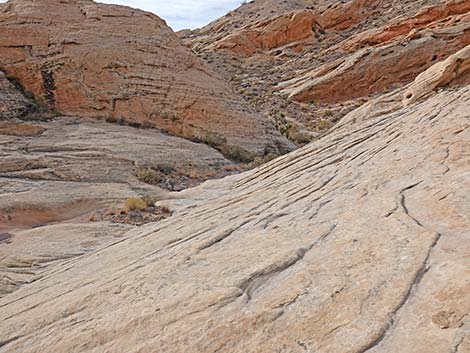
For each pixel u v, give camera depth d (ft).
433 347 8.84
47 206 43.37
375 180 20.81
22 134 63.77
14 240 34.27
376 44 173.37
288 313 11.44
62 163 55.67
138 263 20.16
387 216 15.75
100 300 16.31
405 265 11.96
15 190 46.34
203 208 31.58
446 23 160.15
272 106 135.54
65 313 16.22
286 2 318.45
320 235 16.05
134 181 55.26
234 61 194.49
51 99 76.54
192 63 91.66
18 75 76.18
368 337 9.77
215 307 12.71
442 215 14.39
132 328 13.14
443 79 72.13
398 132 31.04
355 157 29.25
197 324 12.13
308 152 40.70
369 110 76.33
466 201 14.76
